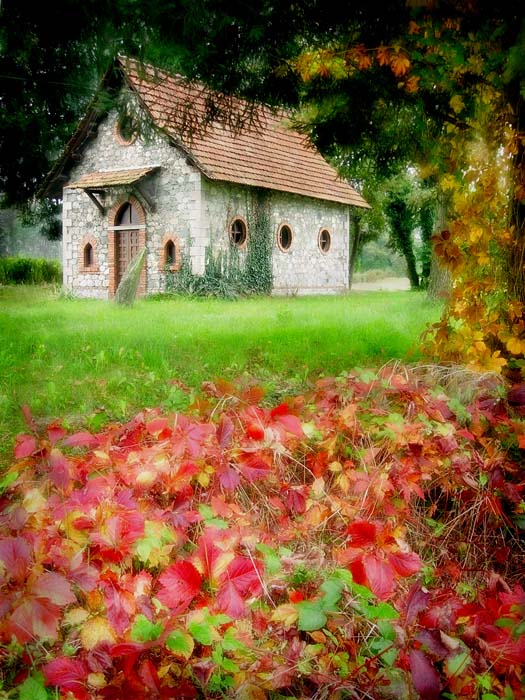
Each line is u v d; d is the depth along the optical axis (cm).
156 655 176
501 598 196
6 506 236
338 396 351
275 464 284
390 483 267
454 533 276
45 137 926
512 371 413
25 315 1191
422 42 455
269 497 275
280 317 1026
